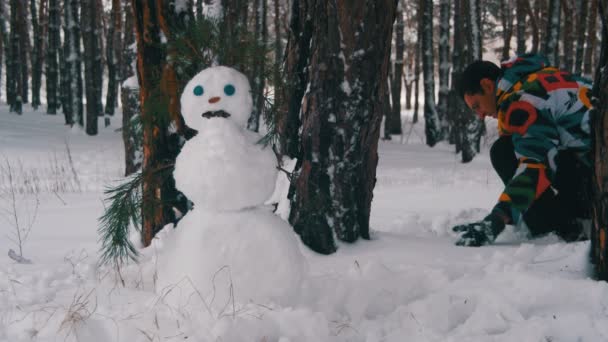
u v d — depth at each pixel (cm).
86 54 1648
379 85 320
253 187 210
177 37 266
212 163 206
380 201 571
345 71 310
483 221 328
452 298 227
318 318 200
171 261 219
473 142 1238
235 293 209
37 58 2330
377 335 202
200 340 188
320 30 312
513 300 221
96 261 300
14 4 2078
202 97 215
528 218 353
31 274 278
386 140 1855
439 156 1401
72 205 548
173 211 331
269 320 200
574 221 341
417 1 2405
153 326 202
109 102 2238
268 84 271
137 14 316
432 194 632
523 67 326
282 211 332
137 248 334
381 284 248
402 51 2031
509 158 349
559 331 194
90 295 243
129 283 265
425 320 212
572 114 316
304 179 316
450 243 335
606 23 246
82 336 198
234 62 260
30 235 395
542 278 229
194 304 209
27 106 2545
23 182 770
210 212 215
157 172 277
